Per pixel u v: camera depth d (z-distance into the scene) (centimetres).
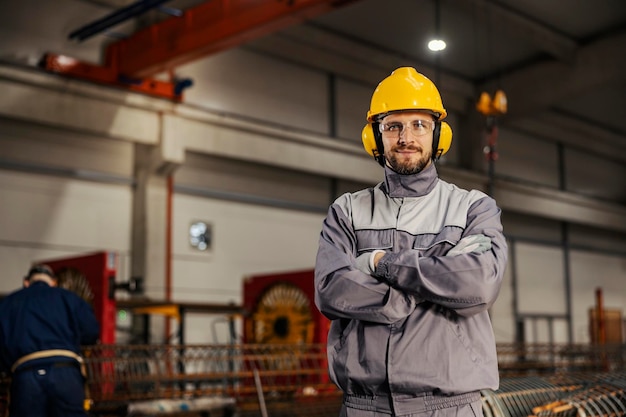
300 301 1004
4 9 1162
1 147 1155
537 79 1762
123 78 1241
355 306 218
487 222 227
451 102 1827
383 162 248
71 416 527
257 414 755
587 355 1152
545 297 2136
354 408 224
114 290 798
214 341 1342
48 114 1166
